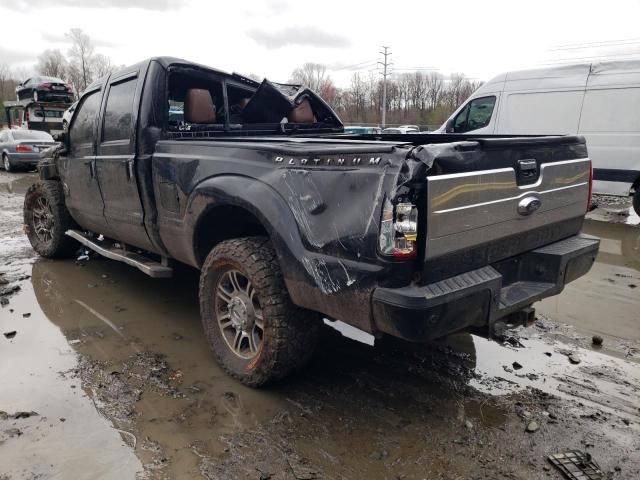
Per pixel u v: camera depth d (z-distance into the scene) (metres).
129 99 3.96
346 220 2.43
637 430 2.71
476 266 2.60
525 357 3.54
